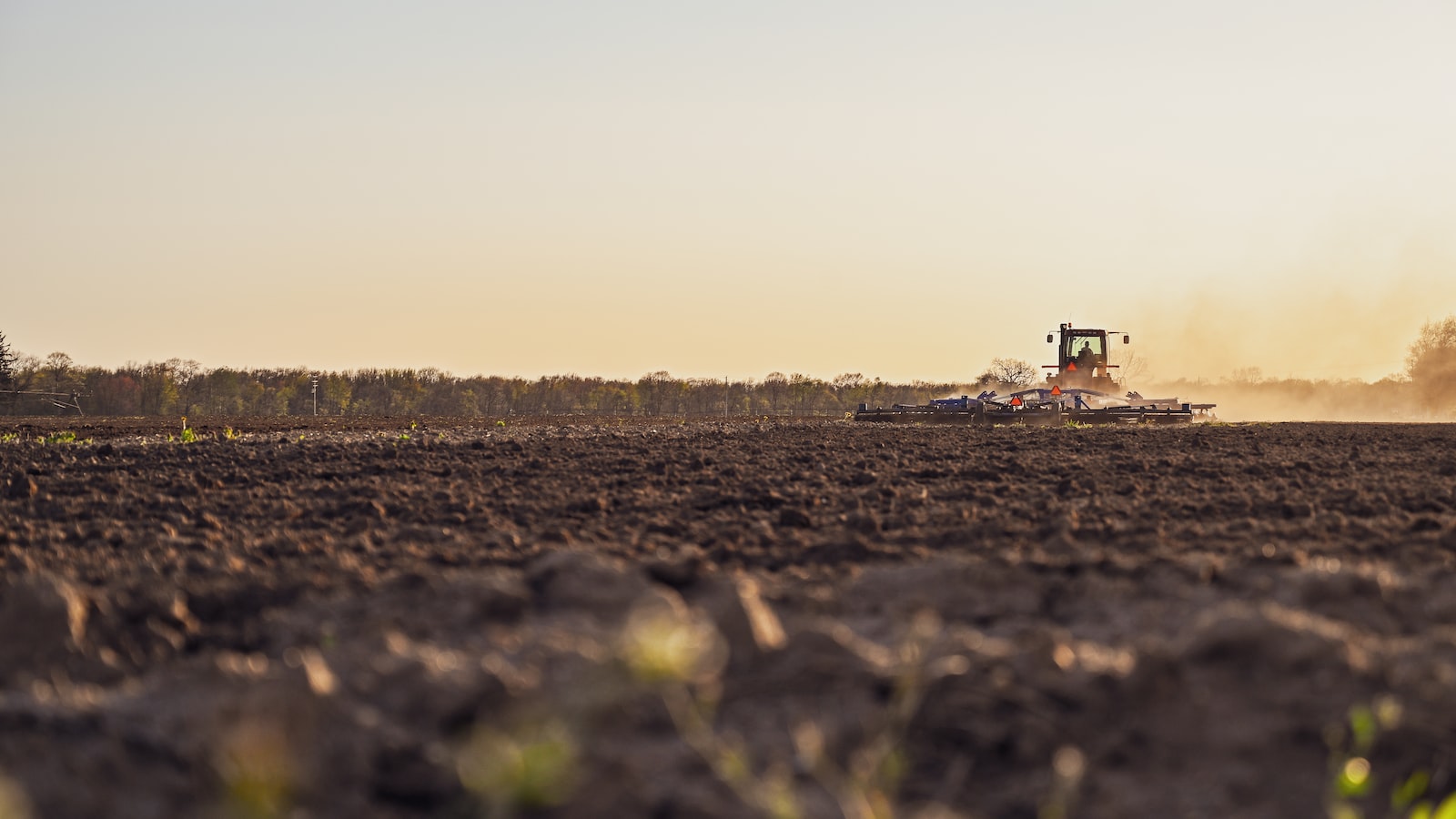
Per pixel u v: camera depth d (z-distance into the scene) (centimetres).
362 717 393
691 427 3034
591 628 549
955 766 384
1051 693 422
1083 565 711
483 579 625
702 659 433
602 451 1784
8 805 240
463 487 1260
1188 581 678
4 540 885
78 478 1352
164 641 577
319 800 351
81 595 585
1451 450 1847
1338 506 1053
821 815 347
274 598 661
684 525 947
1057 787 372
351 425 3475
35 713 402
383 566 761
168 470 1469
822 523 963
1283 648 431
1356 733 387
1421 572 705
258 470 1461
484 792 297
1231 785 371
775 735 398
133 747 376
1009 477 1358
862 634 593
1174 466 1477
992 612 632
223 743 362
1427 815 346
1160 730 400
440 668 433
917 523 966
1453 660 480
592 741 373
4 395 6106
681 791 354
